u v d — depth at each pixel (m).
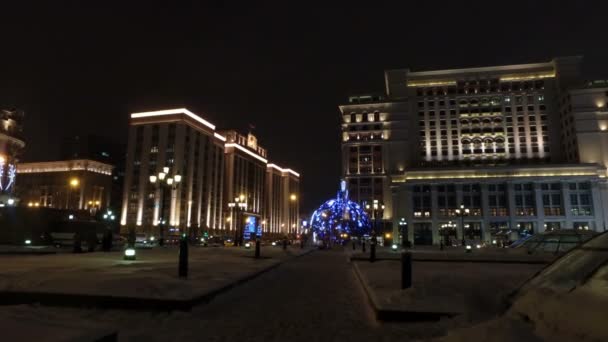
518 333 4.55
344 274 17.64
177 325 7.29
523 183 85.50
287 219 172.62
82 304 8.62
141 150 101.50
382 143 99.19
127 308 8.48
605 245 5.82
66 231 42.38
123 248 35.66
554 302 4.84
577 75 93.88
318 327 7.24
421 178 89.38
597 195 81.81
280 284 13.71
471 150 96.62
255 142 149.62
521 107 96.62
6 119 79.44
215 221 114.38
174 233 93.38
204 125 110.69
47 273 12.05
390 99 101.50
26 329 3.86
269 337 6.57
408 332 6.70
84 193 119.50
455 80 101.12
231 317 8.05
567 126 90.44
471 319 6.91
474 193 87.06
